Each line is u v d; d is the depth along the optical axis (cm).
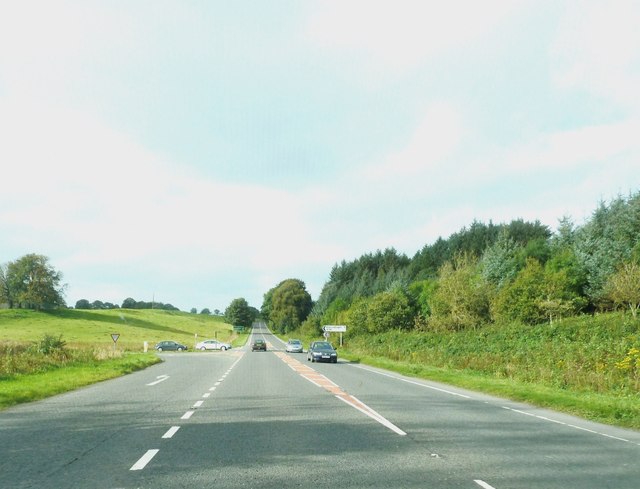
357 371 3134
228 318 18250
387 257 13162
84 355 3244
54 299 12875
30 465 772
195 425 1134
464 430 1106
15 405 1478
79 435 1015
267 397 1697
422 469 760
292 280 15850
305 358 4856
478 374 2739
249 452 865
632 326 3086
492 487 669
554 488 669
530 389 1920
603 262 4241
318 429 1095
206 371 3023
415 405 1530
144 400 1605
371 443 951
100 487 658
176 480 691
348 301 10825
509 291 4316
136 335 10550
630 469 776
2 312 12331
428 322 5247
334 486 666
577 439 1029
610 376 1944
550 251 5622
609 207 4991
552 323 3666
